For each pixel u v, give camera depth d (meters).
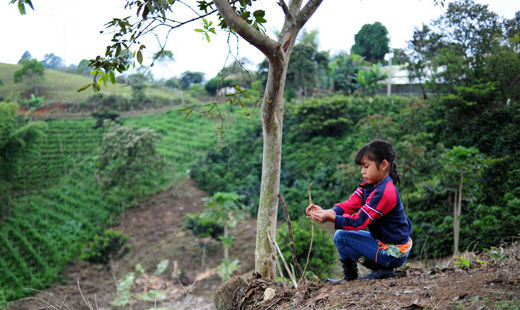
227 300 2.81
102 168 24.50
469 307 1.83
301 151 23.69
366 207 2.34
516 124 15.41
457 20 16.53
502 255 2.82
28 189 26.42
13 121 26.75
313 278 3.03
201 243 17.89
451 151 10.40
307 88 31.53
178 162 28.88
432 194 12.43
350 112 24.38
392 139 13.70
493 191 13.04
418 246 11.30
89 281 16.98
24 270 18.16
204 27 3.06
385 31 20.97
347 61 29.91
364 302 2.15
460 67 16.95
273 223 3.10
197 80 54.62
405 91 28.69
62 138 31.69
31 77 27.69
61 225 22.33
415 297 2.07
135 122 36.69
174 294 14.49
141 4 2.78
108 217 23.11
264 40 2.63
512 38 15.59
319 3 3.09
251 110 3.16
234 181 24.53
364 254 2.54
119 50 2.85
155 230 21.08
